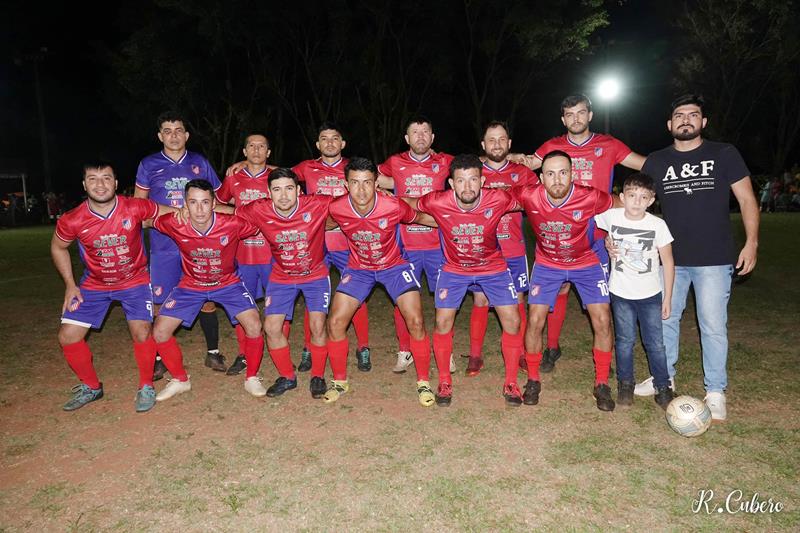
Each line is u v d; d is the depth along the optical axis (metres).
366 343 5.68
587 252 4.83
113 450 4.11
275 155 28.50
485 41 24.64
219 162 28.97
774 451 3.83
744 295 8.22
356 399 4.92
